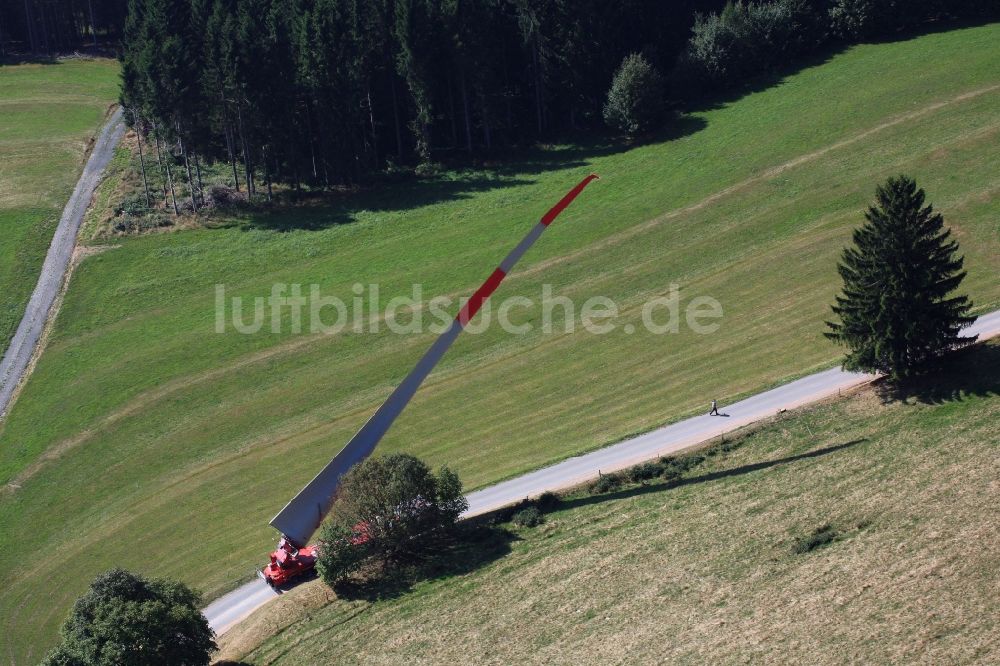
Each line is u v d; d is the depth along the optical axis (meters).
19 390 86.06
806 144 104.12
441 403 74.81
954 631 44.12
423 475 57.69
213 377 82.88
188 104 108.25
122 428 78.00
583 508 59.56
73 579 63.03
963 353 64.00
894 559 49.16
